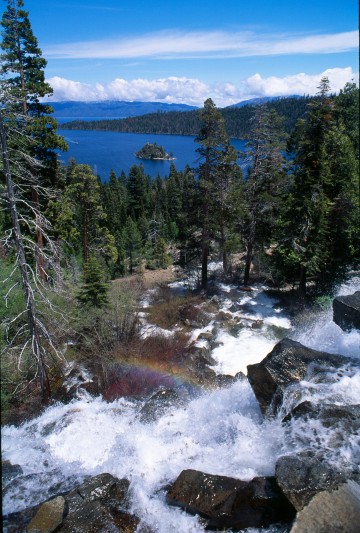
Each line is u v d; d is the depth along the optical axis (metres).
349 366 9.69
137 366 16.48
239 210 24.53
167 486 8.23
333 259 22.89
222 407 11.27
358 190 23.52
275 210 24.41
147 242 58.19
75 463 10.02
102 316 17.83
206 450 9.30
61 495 7.91
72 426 12.10
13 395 13.99
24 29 17.16
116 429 11.74
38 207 18.98
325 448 7.22
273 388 9.47
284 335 19.83
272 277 28.33
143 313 22.94
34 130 17.47
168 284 31.36
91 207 28.09
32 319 12.40
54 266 12.87
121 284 25.44
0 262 16.64
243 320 21.97
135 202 71.19
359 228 22.89
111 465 9.23
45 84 17.97
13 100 10.00
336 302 12.80
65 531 7.14
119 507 7.74
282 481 6.39
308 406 8.31
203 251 27.00
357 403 8.53
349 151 23.19
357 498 5.96
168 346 18.17
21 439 11.66
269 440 8.36
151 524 7.32
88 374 16.19
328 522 5.69
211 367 16.72
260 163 24.61
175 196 74.44
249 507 6.70
